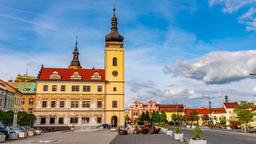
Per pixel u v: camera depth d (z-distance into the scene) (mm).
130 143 35688
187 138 45781
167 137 48375
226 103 172125
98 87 98250
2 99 83750
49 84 95812
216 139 45469
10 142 36906
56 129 91312
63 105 95438
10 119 68688
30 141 38781
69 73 99688
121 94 98938
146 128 62094
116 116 97375
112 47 102125
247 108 78812
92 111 96562
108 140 41031
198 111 186125
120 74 100312
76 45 141875
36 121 93188
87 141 39062
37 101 94562
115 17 106438
